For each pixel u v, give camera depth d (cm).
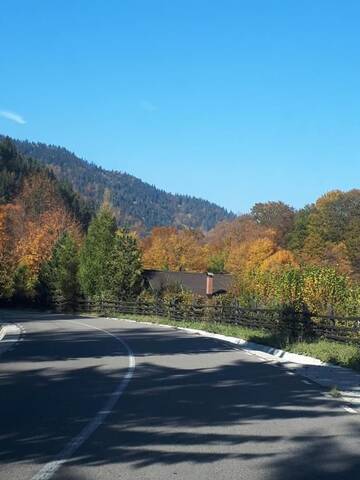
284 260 6981
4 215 7400
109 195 9288
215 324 3272
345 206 8050
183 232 11425
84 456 715
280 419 953
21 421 904
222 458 719
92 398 1107
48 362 1667
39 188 9100
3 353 1902
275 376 1445
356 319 1956
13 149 13650
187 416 961
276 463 702
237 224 10531
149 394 1161
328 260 7194
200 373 1484
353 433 863
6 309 6444
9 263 6706
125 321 4181
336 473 666
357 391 1230
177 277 7019
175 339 2588
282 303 2808
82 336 2677
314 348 1872
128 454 727
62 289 5788
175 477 640
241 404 1076
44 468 662
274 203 10419
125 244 5603
